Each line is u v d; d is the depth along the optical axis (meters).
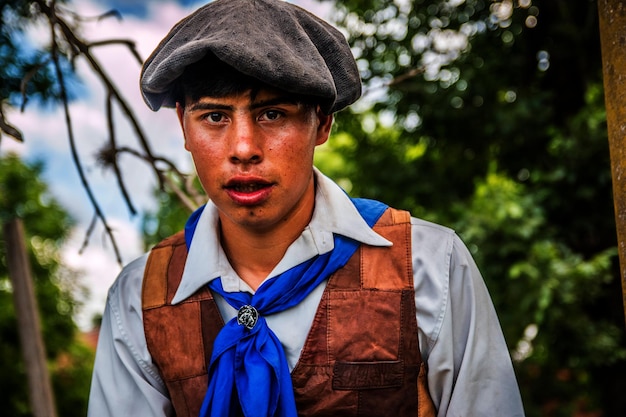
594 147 4.15
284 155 1.05
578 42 4.42
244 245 1.20
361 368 1.14
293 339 1.16
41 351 2.95
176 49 1.05
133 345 1.24
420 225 1.24
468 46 4.50
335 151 5.44
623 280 1.05
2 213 5.23
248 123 1.04
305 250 1.18
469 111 4.53
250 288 1.19
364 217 1.24
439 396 1.20
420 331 1.17
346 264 1.19
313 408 1.15
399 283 1.18
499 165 4.75
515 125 4.38
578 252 4.51
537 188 4.50
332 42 1.14
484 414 1.17
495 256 4.17
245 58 0.97
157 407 1.22
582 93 4.59
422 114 4.61
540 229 4.30
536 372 4.71
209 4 1.10
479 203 4.29
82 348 5.51
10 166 5.34
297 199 1.09
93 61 1.97
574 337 4.23
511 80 4.62
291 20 1.07
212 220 1.24
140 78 1.15
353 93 1.17
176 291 1.23
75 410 5.16
